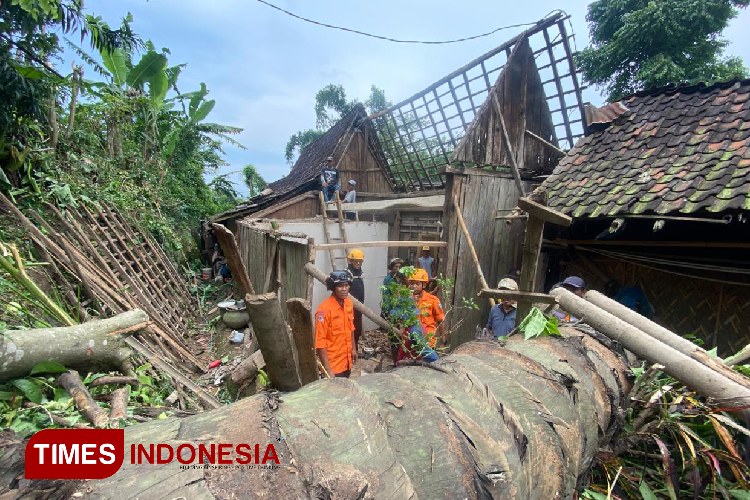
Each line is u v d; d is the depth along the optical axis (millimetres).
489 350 1709
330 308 3270
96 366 2252
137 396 2428
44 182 5914
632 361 2029
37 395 1853
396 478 917
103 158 8938
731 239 3695
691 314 4121
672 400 1747
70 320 3359
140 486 746
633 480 1646
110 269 5621
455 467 999
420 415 1114
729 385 1457
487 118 5727
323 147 13312
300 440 912
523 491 1109
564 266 5250
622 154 4840
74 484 766
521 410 1307
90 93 8727
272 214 10219
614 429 1658
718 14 10422
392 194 9781
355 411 1049
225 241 1550
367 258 7012
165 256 8625
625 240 4465
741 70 10828
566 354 1730
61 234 5188
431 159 8320
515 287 3729
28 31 5082
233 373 2580
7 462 821
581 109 5906
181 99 13031
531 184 6230
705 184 3656
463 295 5617
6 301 3121
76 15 5176
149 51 10289
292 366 1826
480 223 5742
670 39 10727
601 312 1959
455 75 6676
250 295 1661
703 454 1583
